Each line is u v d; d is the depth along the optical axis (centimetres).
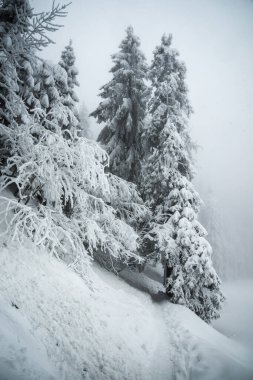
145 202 1539
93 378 632
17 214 825
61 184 1012
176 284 1330
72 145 1007
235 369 821
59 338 664
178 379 782
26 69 1187
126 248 1293
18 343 524
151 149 1606
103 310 929
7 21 881
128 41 1692
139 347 884
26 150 939
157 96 1564
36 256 913
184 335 1026
